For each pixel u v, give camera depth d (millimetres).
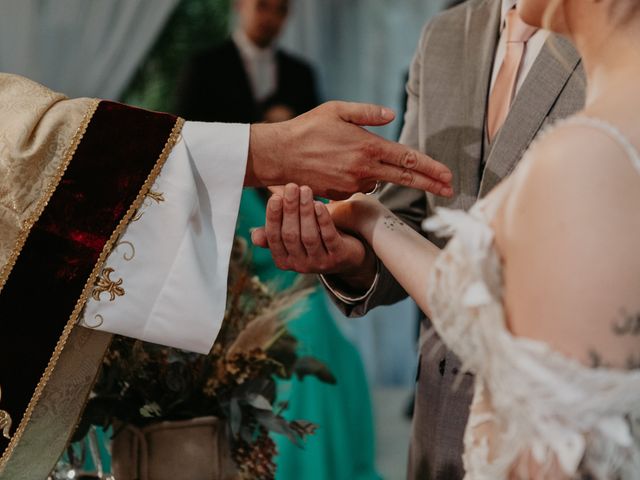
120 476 1711
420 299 1363
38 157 1592
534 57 1607
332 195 1622
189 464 1700
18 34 5371
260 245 1567
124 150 1606
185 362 1691
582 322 1018
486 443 1151
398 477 3918
